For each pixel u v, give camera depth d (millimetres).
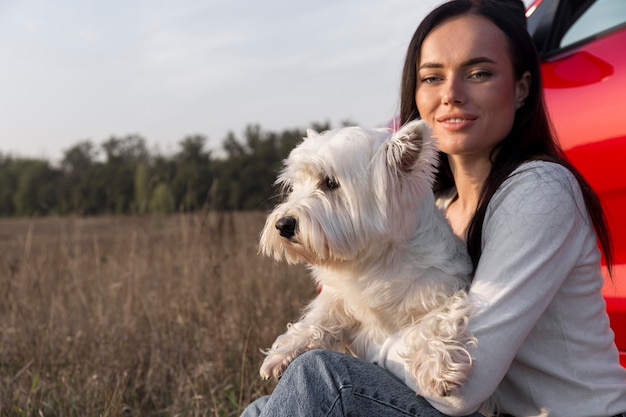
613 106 2291
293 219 2229
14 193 27359
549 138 2098
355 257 2178
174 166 16359
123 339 3838
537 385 1864
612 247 2174
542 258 1750
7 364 3803
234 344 3770
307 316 2330
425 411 1774
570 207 1791
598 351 1855
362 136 2297
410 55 2184
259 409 1954
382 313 2146
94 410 3035
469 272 2072
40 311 4477
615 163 2268
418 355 1796
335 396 1744
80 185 20781
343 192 2240
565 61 2602
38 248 8461
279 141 17969
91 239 8031
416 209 2143
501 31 2020
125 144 28312
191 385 3158
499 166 1983
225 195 15664
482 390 1737
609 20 2576
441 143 2117
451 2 2107
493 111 2008
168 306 4547
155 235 7707
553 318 1842
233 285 4844
